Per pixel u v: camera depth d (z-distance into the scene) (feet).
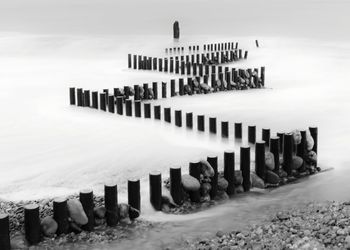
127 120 46.91
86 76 82.74
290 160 34.17
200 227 26.04
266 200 30.12
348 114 53.42
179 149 37.06
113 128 43.37
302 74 88.02
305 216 25.88
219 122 48.96
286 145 34.06
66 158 35.76
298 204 28.96
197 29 171.32
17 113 50.70
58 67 95.50
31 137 41.19
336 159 38.27
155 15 230.68
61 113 50.24
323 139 43.45
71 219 25.16
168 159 35.24
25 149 37.99
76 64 100.37
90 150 37.29
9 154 36.81
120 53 117.91
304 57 106.32
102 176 32.55
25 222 24.02
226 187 30.71
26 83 74.33
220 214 27.94
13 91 66.44
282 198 30.40
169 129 43.52
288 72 90.79
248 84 72.90
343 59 102.99
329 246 20.67
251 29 168.35
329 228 22.77
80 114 49.83
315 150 36.19
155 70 89.97
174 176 28.60
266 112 54.34
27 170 33.55
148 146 37.83
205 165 30.14
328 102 60.75
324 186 32.48
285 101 61.67
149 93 61.62
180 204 28.99
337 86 74.64
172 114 52.80
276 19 200.95
